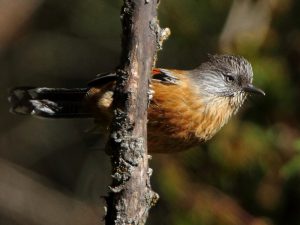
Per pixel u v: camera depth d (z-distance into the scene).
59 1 17.86
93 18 17.23
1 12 17.88
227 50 14.01
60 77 17.88
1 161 17.41
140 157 8.21
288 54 14.19
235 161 13.64
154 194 9.16
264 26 14.10
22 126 17.91
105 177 17.14
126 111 8.23
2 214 16.92
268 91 13.91
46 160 17.61
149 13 8.23
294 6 14.34
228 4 14.79
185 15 14.76
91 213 16.84
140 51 8.21
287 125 13.88
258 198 13.77
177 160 13.71
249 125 13.79
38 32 18.16
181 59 15.32
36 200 17.05
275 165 13.69
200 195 13.46
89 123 17.67
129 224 8.18
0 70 18.06
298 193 13.78
